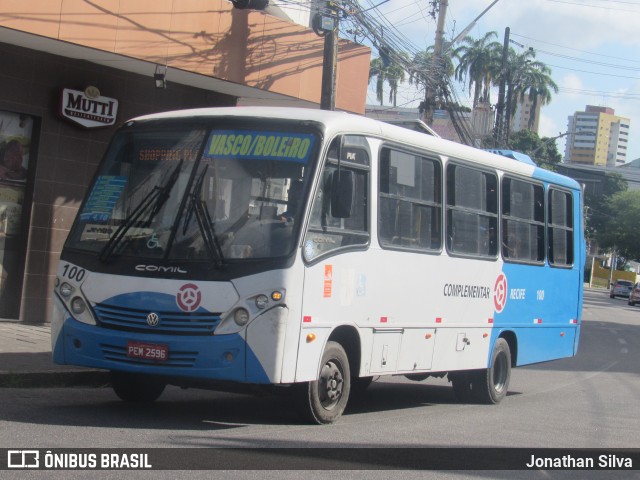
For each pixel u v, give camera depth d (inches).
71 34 526.6
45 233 581.9
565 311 566.9
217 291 313.9
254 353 311.3
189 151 341.7
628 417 459.8
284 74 670.5
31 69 565.3
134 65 593.9
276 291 314.0
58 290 340.8
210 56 610.5
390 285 380.8
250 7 582.2
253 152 336.2
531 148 2460.6
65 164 589.3
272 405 410.3
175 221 328.5
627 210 3528.5
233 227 323.6
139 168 346.9
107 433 302.0
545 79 2322.8
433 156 419.8
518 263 501.7
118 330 323.9
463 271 442.6
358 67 755.4
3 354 443.8
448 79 1032.8
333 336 356.8
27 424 307.1
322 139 335.0
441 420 406.9
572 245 578.6
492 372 483.8
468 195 451.8
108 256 331.3
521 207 510.6
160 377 350.6
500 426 399.5
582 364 784.3
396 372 390.3
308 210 326.3
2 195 565.9
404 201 394.0
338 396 357.1
